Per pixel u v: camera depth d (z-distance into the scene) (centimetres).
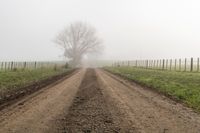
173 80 2520
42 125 911
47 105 1295
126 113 1127
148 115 1095
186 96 1605
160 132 846
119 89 1998
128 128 886
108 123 951
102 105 1311
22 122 948
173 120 1015
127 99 1514
